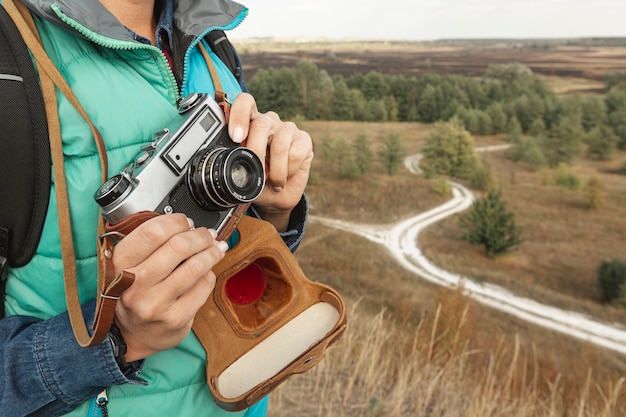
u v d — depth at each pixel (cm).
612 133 10575
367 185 8488
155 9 120
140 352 84
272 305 104
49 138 81
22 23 80
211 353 97
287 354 98
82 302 91
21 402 80
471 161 9188
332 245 6412
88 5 86
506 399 520
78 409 90
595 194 8306
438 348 670
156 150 85
